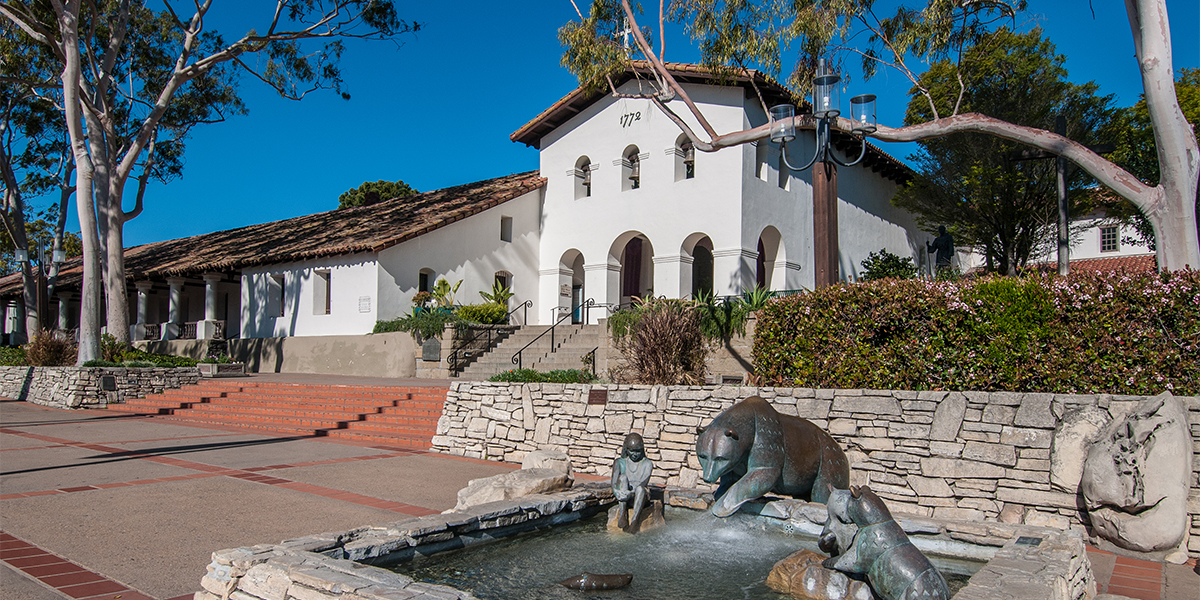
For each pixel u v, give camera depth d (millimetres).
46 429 14766
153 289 34844
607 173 24188
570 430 10328
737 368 14398
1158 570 5766
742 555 5820
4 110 28984
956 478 7188
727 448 6125
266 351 26047
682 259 21906
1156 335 6844
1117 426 6340
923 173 23031
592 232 24438
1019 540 5422
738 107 20922
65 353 22641
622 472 6707
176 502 7812
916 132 10320
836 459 6773
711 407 8977
